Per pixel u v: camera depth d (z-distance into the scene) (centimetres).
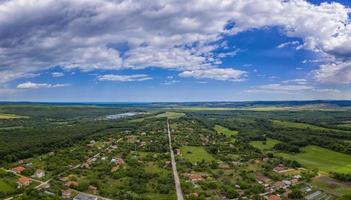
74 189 19888
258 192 19538
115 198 18600
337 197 18962
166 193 19425
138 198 18388
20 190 19425
